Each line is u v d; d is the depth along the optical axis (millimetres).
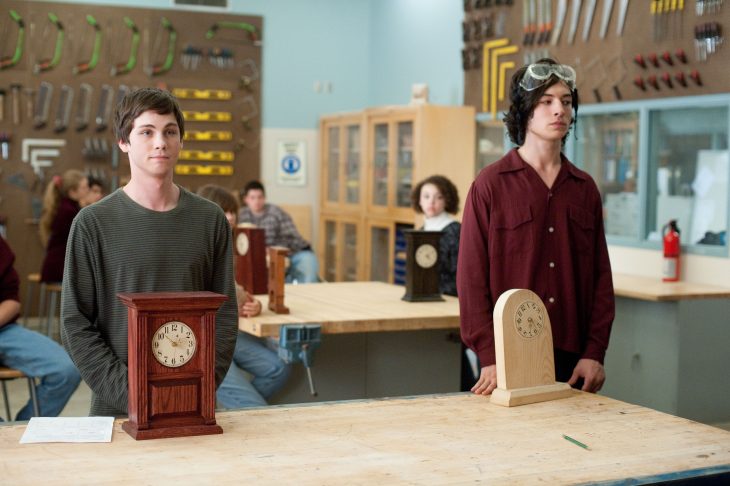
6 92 8078
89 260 2123
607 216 5703
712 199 4945
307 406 2199
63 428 1928
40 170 8164
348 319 3432
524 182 2590
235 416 2082
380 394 3939
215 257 2254
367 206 7770
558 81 2535
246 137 8742
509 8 6566
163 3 8422
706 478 1750
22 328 3789
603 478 1693
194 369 1924
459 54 7297
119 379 2039
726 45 4762
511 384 2268
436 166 6914
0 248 3742
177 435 1891
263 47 8750
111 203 2150
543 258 2588
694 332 4547
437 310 3699
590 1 5727
